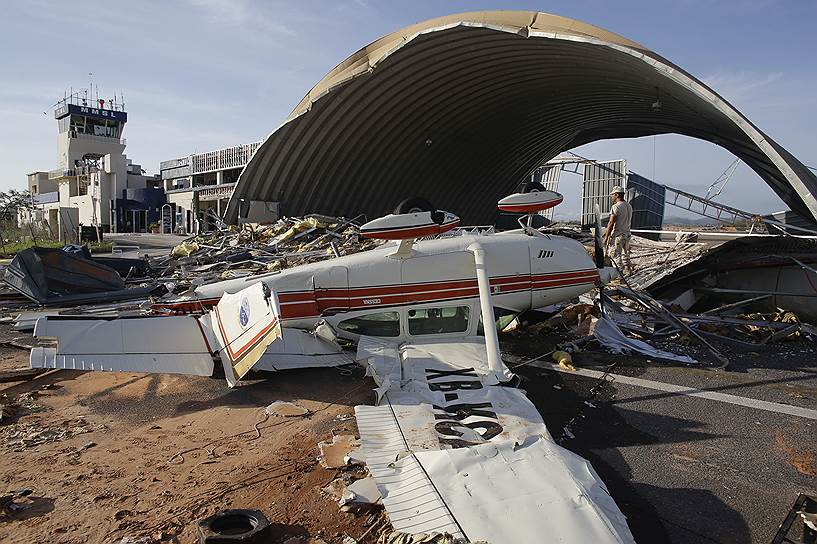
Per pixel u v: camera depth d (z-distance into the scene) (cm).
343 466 455
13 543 350
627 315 1026
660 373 739
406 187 2714
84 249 1474
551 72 1789
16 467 455
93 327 624
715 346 884
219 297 746
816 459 489
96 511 388
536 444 397
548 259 835
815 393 661
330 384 676
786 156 1045
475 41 1612
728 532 380
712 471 468
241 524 368
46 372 706
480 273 725
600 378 716
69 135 5853
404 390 535
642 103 1998
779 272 1130
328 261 777
